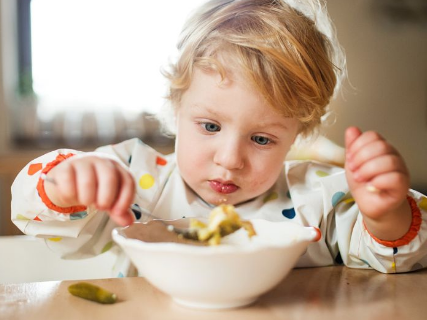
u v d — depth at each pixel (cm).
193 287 54
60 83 251
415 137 274
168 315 56
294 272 78
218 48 88
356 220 90
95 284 68
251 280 54
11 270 98
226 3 98
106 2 248
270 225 67
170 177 103
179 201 99
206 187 92
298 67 89
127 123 248
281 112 87
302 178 106
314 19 102
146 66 252
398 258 77
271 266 54
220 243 60
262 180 91
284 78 87
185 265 52
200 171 90
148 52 252
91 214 82
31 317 55
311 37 96
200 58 87
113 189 58
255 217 97
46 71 249
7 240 99
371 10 266
